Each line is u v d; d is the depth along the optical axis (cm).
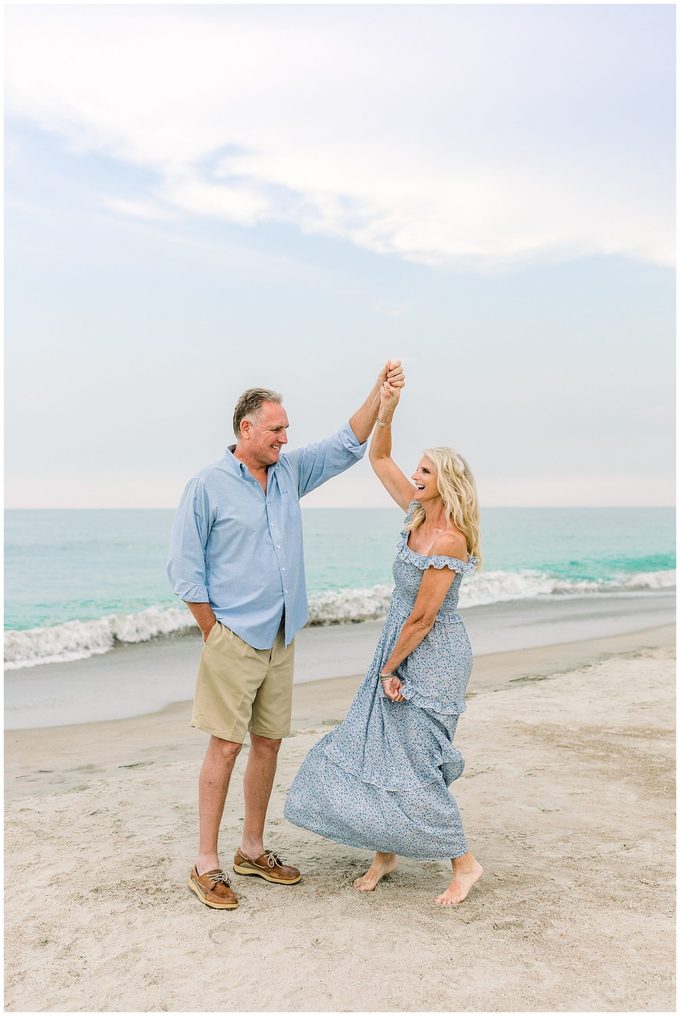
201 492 380
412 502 389
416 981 303
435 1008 286
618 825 453
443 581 360
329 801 370
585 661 971
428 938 334
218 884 370
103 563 3148
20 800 513
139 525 5184
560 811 474
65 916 357
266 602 384
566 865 402
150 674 980
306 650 1110
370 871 387
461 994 294
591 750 590
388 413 401
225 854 427
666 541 4738
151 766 588
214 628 379
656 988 298
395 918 352
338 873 402
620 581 2042
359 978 306
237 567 382
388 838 361
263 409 383
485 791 507
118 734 689
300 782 384
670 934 335
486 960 317
